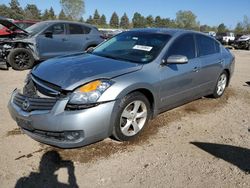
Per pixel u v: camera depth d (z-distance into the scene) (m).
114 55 4.70
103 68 3.98
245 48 26.03
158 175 3.41
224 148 4.12
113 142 4.08
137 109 4.10
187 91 5.07
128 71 4.02
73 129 3.46
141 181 3.29
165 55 4.55
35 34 9.55
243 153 4.00
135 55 4.57
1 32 9.44
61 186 3.17
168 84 4.52
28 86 4.00
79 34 10.62
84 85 3.58
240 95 6.96
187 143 4.21
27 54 9.26
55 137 3.58
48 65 4.22
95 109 3.53
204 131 4.67
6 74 8.56
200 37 5.57
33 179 3.27
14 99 3.99
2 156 3.66
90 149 3.87
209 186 3.25
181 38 5.02
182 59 4.40
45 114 3.49
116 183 3.24
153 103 4.36
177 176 3.40
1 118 4.81
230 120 5.22
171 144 4.15
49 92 3.65
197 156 3.86
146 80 4.09
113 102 3.66
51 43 9.79
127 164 3.59
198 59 5.29
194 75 5.13
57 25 10.08
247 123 5.11
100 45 5.34
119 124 3.86
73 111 3.46
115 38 5.33
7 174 3.33
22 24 14.22
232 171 3.55
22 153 3.75
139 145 4.05
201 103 6.04
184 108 5.66
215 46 6.04
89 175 3.36
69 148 3.68
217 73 5.94
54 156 3.70
